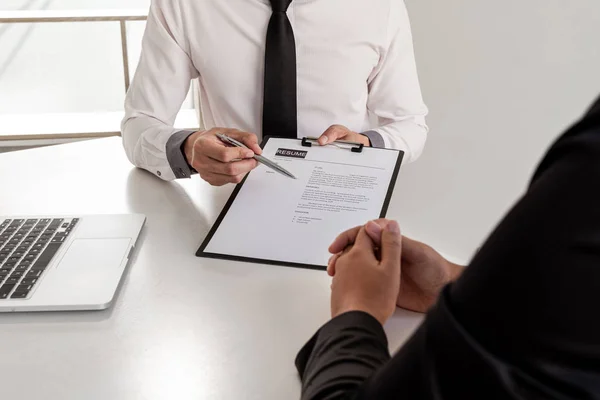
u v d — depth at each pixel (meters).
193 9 1.45
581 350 0.36
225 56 1.46
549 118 1.86
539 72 1.85
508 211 0.42
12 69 4.47
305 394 0.62
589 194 0.37
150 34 1.49
